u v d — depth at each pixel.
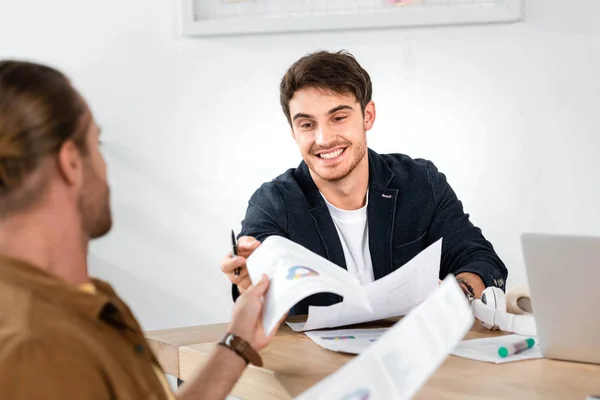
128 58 2.94
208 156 2.98
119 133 2.97
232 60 2.92
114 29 2.93
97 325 0.75
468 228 2.05
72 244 0.80
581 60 2.81
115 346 0.76
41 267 0.77
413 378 0.91
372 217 2.03
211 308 3.03
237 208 2.99
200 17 2.89
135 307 3.03
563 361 1.29
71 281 0.80
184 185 2.99
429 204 2.07
